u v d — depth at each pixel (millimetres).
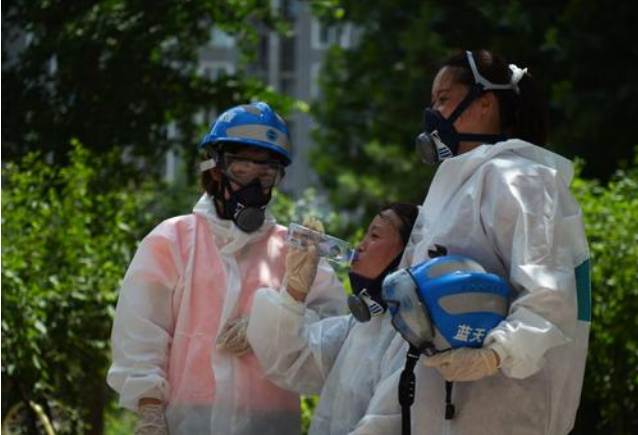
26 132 24906
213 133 10188
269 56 77375
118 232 16641
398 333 8852
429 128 8844
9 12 25875
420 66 32812
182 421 9859
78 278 15438
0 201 15414
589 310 8500
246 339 9922
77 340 15617
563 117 29188
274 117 10273
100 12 25984
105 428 21422
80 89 25125
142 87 25531
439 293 7879
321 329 9742
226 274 10078
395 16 37062
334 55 40531
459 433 8219
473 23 31859
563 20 28141
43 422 15352
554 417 8375
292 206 19812
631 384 15273
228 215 10180
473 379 7852
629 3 27875
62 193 17203
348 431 9039
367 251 9242
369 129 40906
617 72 28250
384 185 39875
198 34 27016
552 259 8047
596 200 16438
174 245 10133
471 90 8734
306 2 34125
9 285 14586
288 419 10125
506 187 8242
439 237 8453
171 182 27094
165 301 10062
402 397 8297
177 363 9961
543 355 8172
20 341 14680
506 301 8023
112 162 22969
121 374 9836
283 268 10281
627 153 28266
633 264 15359
